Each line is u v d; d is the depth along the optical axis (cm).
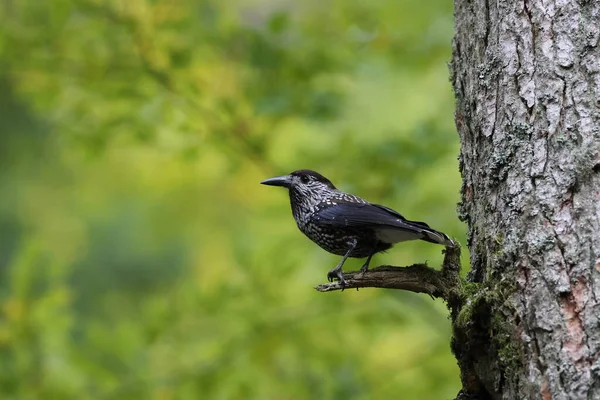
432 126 1170
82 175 1831
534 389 540
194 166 1416
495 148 618
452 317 657
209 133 1234
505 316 572
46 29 1177
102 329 1112
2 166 1820
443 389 1129
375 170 1148
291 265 1143
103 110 1220
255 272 1148
